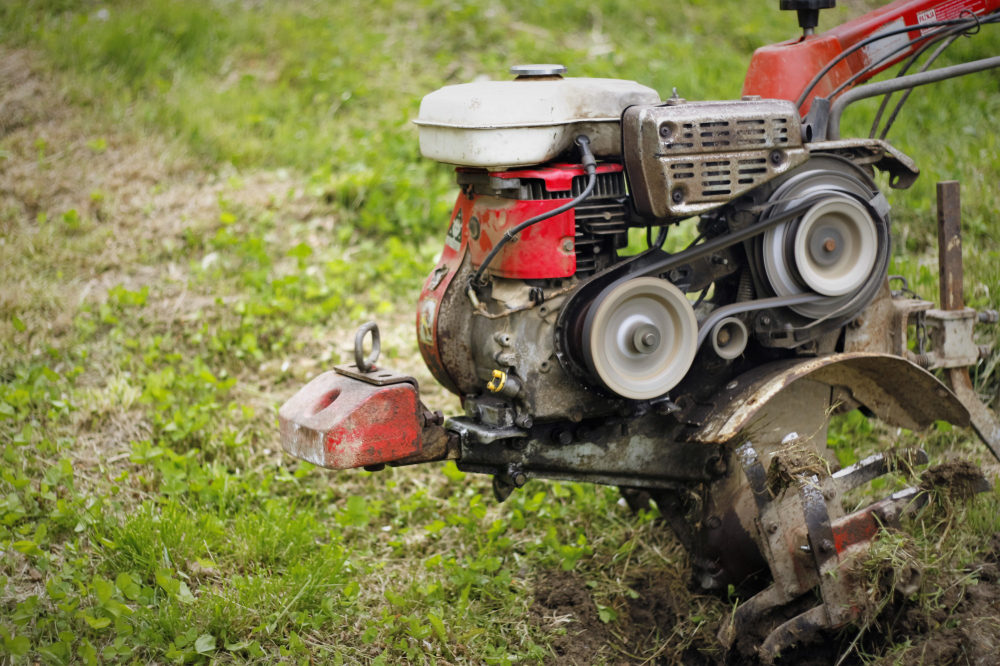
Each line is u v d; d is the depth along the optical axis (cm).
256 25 834
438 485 403
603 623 325
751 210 298
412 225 608
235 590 318
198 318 502
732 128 284
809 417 321
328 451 275
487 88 290
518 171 288
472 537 364
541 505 381
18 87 702
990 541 335
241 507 371
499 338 289
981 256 482
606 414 302
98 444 409
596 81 300
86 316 500
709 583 327
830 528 286
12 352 465
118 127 672
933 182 573
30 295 504
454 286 314
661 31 896
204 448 409
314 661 295
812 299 302
